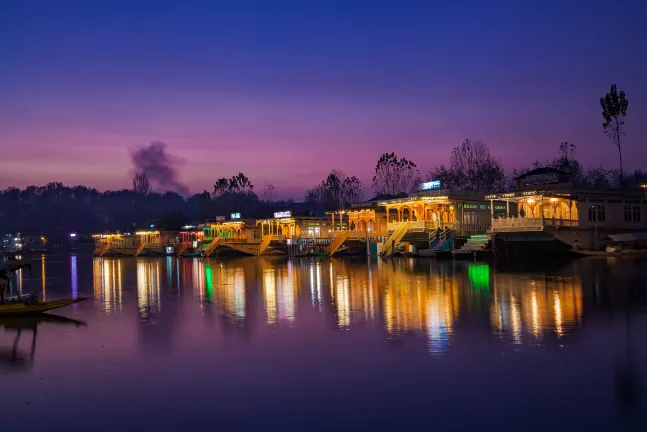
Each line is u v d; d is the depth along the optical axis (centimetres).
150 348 1914
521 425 1125
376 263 6088
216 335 2103
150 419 1241
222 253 10181
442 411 1216
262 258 8988
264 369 1593
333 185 16438
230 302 3069
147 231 14350
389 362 1609
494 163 12381
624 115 7975
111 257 13012
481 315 2288
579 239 5378
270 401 1324
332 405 1281
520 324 2069
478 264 5266
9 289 4509
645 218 5941
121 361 1748
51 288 4478
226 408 1290
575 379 1388
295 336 2030
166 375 1571
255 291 3594
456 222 6869
